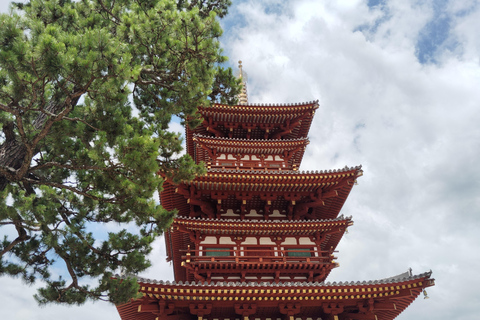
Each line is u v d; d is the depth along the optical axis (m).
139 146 12.07
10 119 13.09
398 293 20.44
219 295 19.89
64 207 14.92
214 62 15.48
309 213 28.66
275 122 33.72
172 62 14.87
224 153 31.69
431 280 19.67
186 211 28.73
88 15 16.23
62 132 13.39
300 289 20.06
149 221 14.80
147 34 14.21
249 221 24.69
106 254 14.24
